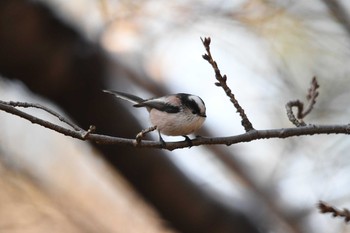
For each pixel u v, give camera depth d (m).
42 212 11.27
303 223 11.20
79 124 10.39
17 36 9.45
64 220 11.39
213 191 11.10
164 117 7.64
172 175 10.53
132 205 11.70
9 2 9.34
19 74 9.82
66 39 9.89
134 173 10.40
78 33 10.06
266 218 11.29
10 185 11.36
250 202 11.47
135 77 11.27
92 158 12.12
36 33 9.56
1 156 11.48
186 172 10.97
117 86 10.36
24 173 11.53
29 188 11.48
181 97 7.80
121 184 11.74
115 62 10.56
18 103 5.70
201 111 7.70
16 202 11.22
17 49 9.51
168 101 7.73
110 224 11.61
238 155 12.07
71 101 10.02
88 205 11.83
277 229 11.30
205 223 10.84
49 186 11.73
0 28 9.41
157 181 10.48
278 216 11.30
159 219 11.08
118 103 10.13
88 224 11.51
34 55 9.60
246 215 11.04
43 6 9.69
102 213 11.70
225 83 6.32
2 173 11.41
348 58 10.44
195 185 10.84
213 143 6.36
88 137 5.79
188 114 7.64
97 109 10.09
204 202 10.78
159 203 10.71
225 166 11.86
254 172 11.92
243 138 6.42
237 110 6.41
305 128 6.47
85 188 12.03
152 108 7.76
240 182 11.80
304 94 10.50
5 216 11.00
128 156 10.22
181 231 10.98
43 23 9.59
